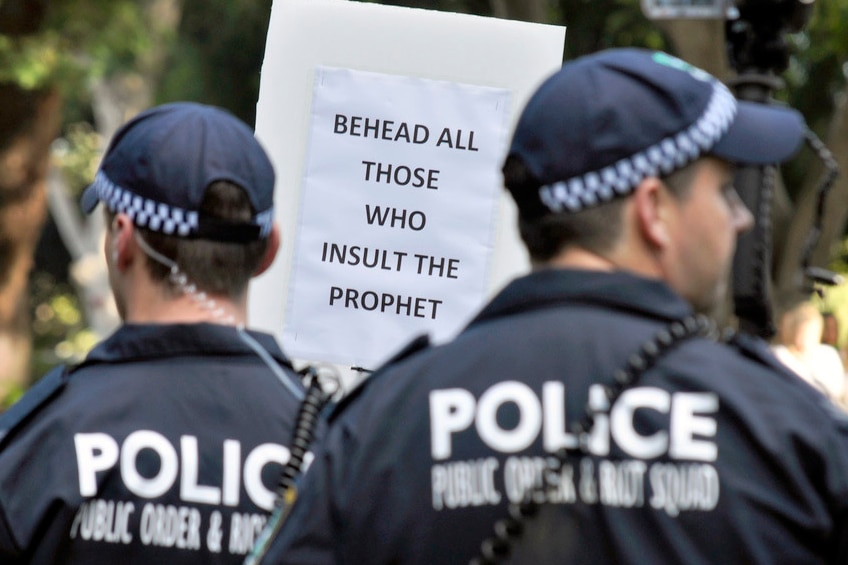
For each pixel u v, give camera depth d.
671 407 3.63
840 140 21.84
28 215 38.69
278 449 4.86
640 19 30.53
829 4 24.61
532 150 3.78
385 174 6.70
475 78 6.70
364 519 3.71
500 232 6.62
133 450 4.76
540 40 6.70
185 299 4.98
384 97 6.73
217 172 4.95
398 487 3.71
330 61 6.79
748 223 4.00
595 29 32.50
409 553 3.66
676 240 3.80
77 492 4.68
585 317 3.76
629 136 3.72
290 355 6.66
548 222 3.80
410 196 6.67
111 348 4.98
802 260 4.72
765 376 3.71
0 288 39.31
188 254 4.96
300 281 6.68
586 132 3.72
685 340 3.73
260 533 4.78
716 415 3.62
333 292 6.67
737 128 3.83
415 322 6.61
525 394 3.71
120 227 5.02
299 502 3.86
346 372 6.66
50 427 4.79
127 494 4.72
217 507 4.77
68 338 60.38
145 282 5.00
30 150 38.09
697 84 3.83
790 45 5.62
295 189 6.77
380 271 6.65
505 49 6.70
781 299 21.06
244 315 5.08
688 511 3.54
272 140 6.82
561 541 3.57
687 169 3.78
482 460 3.67
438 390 3.78
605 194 3.73
